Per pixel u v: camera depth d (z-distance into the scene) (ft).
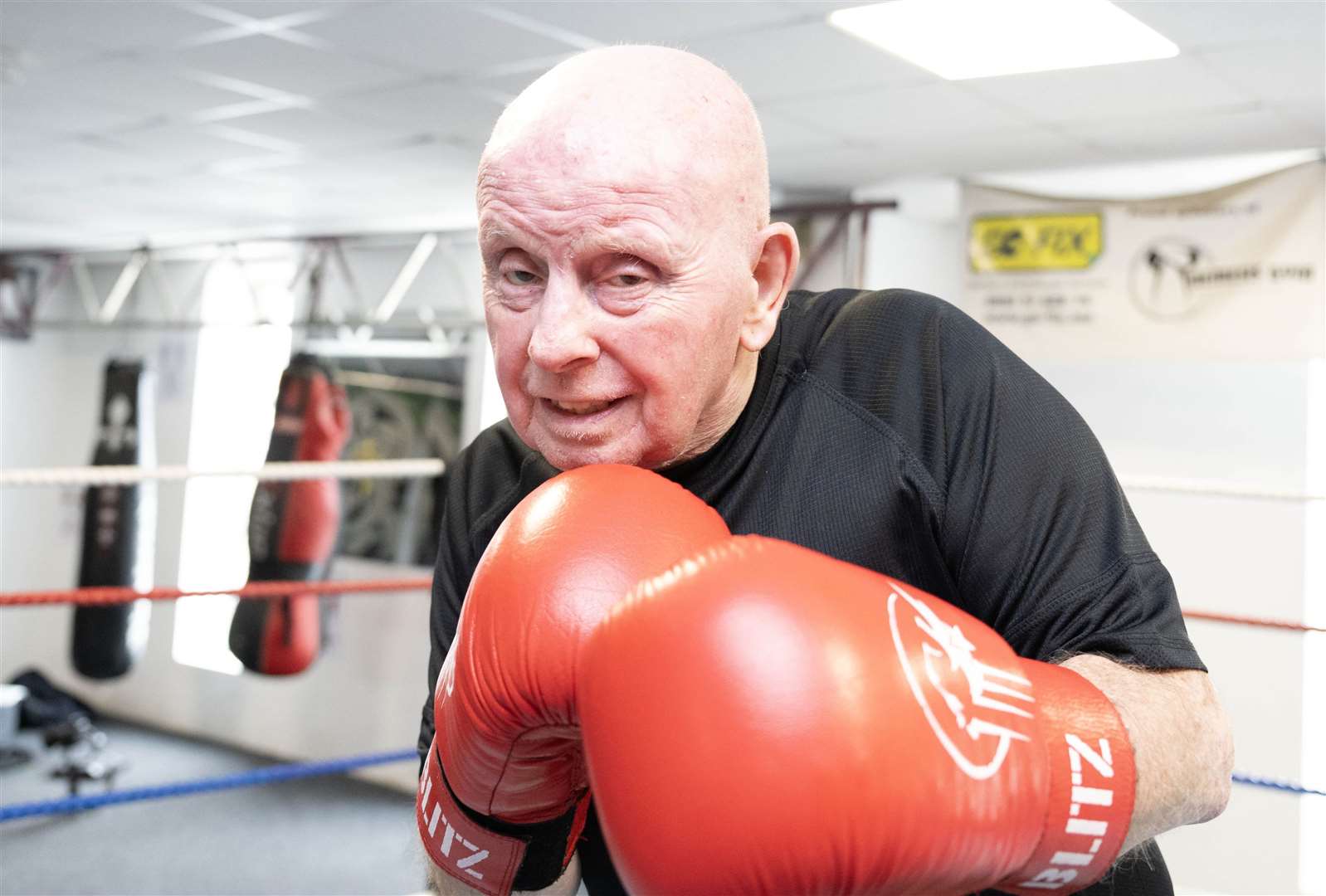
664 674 1.81
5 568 26.30
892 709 1.78
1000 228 14.20
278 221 20.08
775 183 15.39
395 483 20.68
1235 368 14.40
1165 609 2.55
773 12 9.63
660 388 2.42
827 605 1.86
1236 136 12.52
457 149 14.75
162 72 12.16
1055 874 2.00
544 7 9.74
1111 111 11.85
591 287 2.37
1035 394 2.84
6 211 20.62
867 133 12.97
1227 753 2.39
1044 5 9.37
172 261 24.56
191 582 24.64
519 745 2.21
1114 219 13.55
